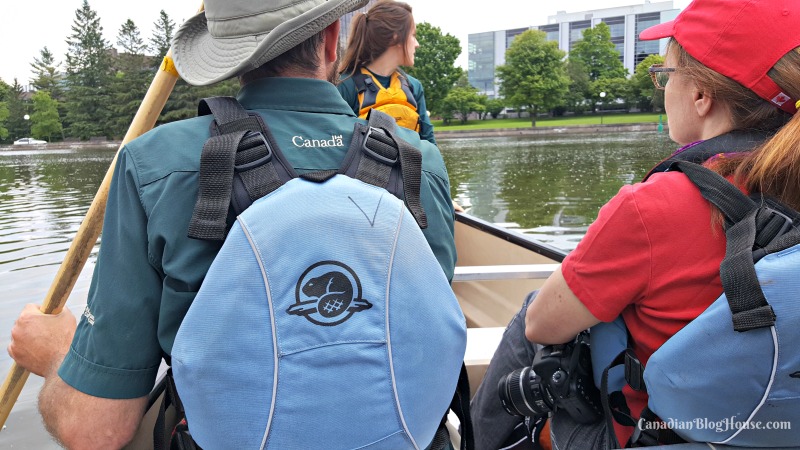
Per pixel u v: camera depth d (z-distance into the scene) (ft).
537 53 208.74
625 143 112.06
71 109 202.90
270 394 1.90
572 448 3.17
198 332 1.94
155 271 2.24
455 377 2.26
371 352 1.94
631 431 2.99
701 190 2.52
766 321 2.17
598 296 2.69
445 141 144.77
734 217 2.43
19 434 7.86
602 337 2.89
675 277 2.56
